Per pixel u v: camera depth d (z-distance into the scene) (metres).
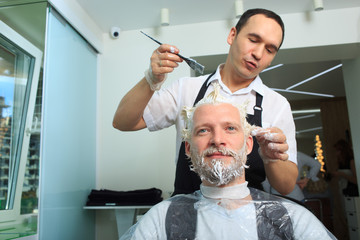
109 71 2.75
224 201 0.97
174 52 1.08
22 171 1.80
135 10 2.51
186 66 2.64
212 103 0.97
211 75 1.41
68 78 2.21
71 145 2.22
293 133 1.34
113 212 2.56
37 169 1.82
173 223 0.96
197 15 2.59
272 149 1.03
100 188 2.59
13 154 1.80
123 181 2.57
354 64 2.98
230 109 0.96
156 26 2.75
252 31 1.19
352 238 3.58
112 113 2.69
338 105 5.24
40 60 1.90
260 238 0.90
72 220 2.17
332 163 5.07
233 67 1.28
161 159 2.55
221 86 1.32
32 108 1.86
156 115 1.38
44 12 1.93
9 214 1.72
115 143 2.64
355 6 2.55
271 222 0.92
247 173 1.21
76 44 2.35
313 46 2.55
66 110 2.17
